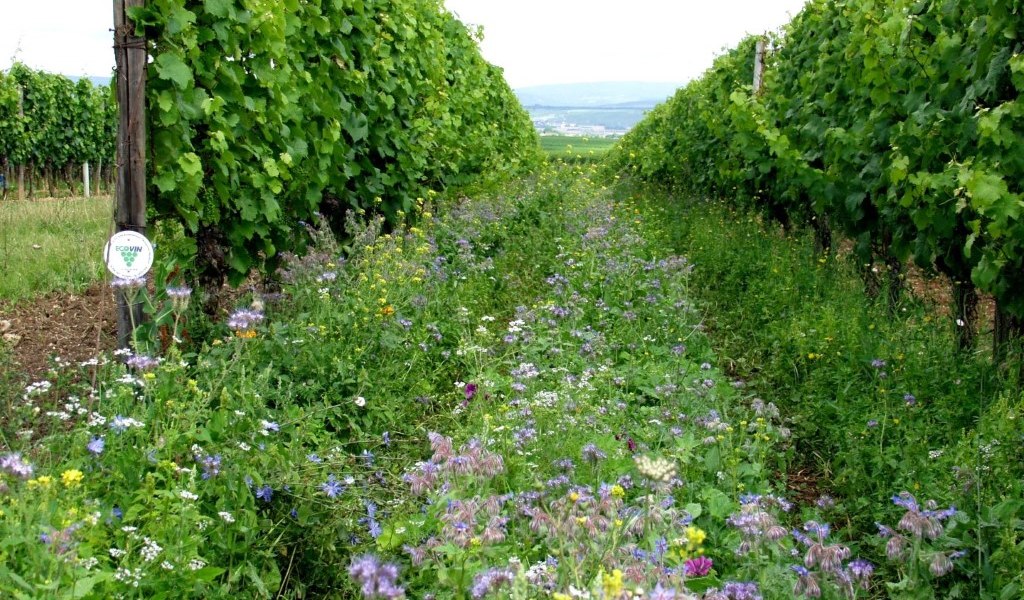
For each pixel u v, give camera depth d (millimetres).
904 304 7145
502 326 8023
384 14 9977
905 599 3393
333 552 3586
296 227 8055
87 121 21953
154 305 5258
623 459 4496
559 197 12875
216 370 4656
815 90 9891
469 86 15547
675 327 7410
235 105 6371
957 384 5676
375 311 6156
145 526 3240
